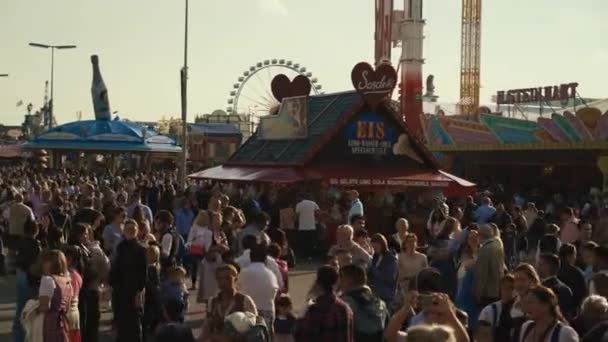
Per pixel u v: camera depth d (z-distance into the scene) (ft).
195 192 91.30
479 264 39.47
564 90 176.24
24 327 35.01
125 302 41.34
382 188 100.99
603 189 136.67
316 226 84.99
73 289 35.01
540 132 146.00
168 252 54.34
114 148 168.96
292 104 109.19
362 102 103.19
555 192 150.30
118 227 49.83
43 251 35.78
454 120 166.71
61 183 110.63
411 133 105.60
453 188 103.35
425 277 28.78
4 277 70.38
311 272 76.84
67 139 168.55
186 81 122.42
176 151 176.14
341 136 102.73
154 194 98.84
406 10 232.32
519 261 70.03
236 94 269.23
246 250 40.98
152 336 45.34
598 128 134.31
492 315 29.40
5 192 81.66
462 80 279.49
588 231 55.57
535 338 23.90
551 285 32.17
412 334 15.88
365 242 47.73
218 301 30.14
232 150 248.11
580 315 27.25
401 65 231.91
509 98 191.83
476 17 279.28
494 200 127.13
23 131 370.53
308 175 97.76
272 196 93.15
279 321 35.88
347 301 30.01
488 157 170.30
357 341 29.89
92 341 40.14
